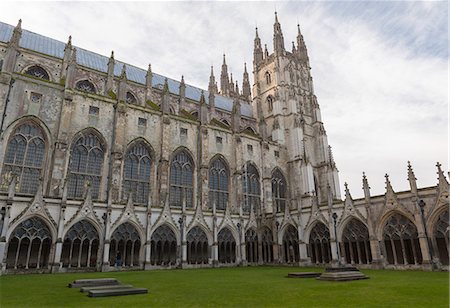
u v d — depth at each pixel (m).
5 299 16.44
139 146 54.97
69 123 47.81
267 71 91.44
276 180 73.94
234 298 16.38
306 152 81.81
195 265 47.09
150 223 44.62
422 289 19.47
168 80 83.81
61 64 61.53
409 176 39.38
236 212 57.41
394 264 39.16
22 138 45.06
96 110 51.75
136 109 55.88
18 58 57.28
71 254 38.41
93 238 40.66
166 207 46.94
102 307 13.83
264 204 67.12
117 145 50.78
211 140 64.00
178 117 60.59
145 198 53.03
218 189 62.84
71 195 46.28
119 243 43.09
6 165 42.81
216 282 24.72
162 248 45.34
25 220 36.47
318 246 48.91
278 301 15.30
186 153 60.16
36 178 44.56
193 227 49.16
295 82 89.31
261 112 89.00
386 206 40.75
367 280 25.25
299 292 18.36
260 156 71.69
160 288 21.00
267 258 56.06
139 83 68.88
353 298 16.06
